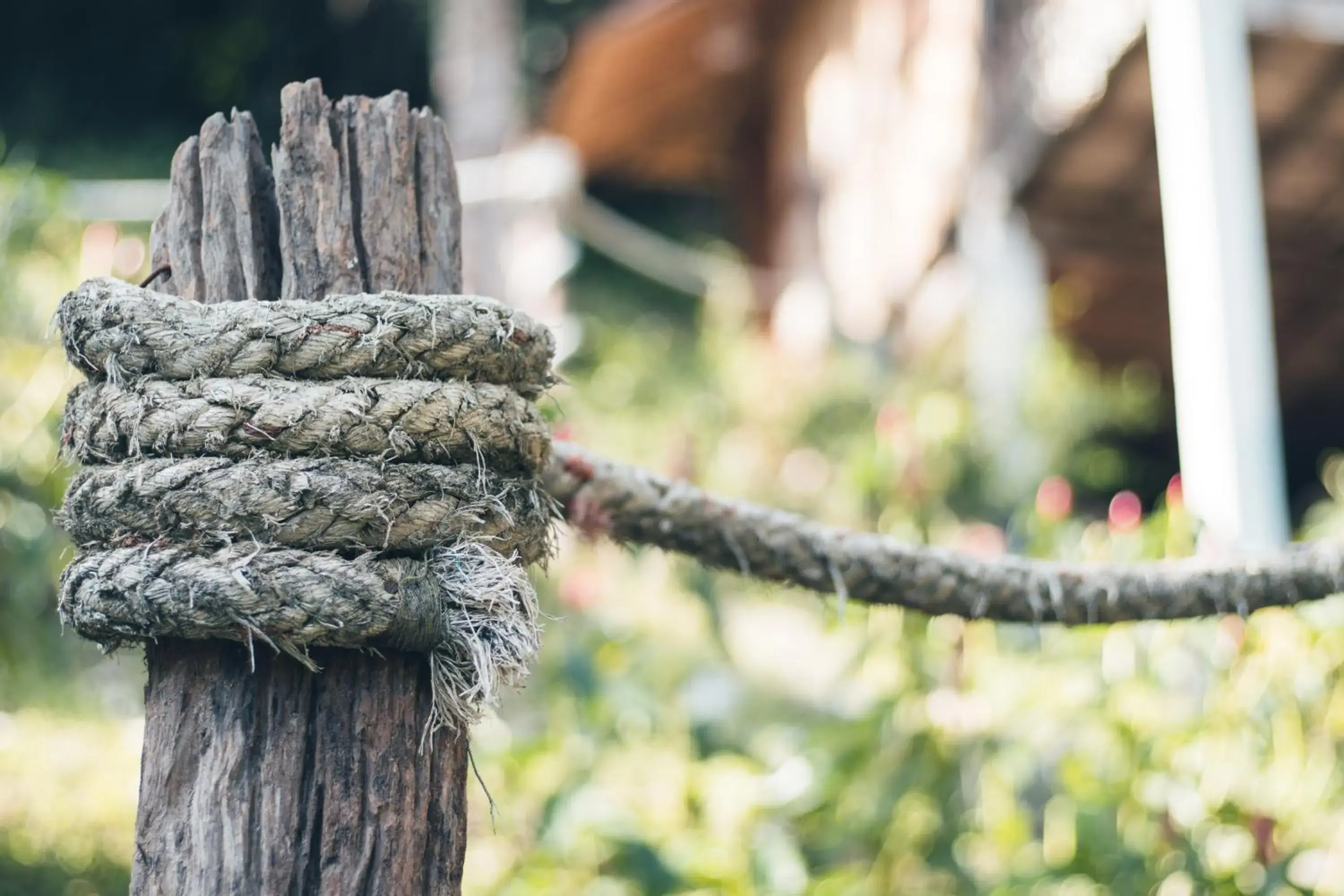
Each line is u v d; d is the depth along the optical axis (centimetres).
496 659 116
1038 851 318
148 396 114
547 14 1182
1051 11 551
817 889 300
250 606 109
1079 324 792
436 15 1116
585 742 339
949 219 679
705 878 295
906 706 336
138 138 1250
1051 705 324
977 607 172
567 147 854
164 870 111
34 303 395
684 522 166
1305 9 506
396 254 128
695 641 462
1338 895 290
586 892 293
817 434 662
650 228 1321
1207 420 397
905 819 331
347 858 112
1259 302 401
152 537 112
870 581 170
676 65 937
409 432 116
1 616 407
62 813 475
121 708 582
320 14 1283
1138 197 631
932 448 480
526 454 124
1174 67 420
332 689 115
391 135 130
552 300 711
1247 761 304
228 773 112
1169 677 320
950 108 675
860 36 822
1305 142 625
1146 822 304
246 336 114
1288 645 303
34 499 383
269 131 1295
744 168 1076
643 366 748
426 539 116
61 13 1257
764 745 375
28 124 1230
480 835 370
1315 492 966
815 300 923
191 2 1281
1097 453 580
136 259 407
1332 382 908
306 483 112
